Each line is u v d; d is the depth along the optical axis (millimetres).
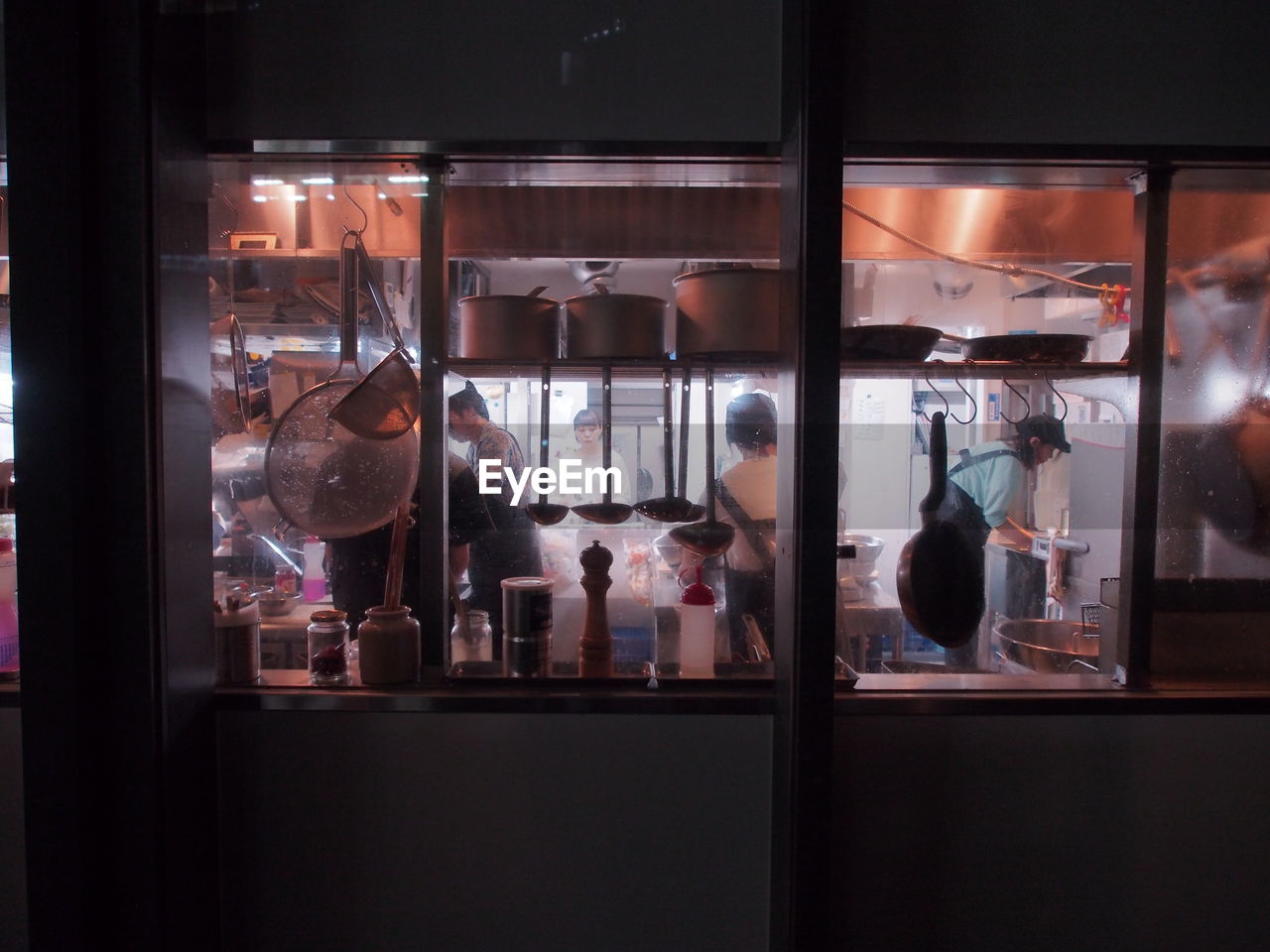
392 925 962
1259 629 1029
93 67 784
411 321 1126
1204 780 975
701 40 940
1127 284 1271
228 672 974
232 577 1125
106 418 802
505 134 941
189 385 884
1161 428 1031
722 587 1109
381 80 933
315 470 936
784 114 911
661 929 966
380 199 1112
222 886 955
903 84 947
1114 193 1170
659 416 1083
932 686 1000
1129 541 1045
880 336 996
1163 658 1028
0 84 973
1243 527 1038
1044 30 948
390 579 1012
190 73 882
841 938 983
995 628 1190
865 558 1179
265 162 979
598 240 1220
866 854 976
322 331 1158
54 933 791
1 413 1107
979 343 1036
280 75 929
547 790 955
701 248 1233
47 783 785
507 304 1015
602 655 1000
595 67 939
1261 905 986
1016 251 1253
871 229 1237
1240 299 1036
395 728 948
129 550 809
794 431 846
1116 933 986
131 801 820
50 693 782
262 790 950
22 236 763
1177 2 950
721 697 945
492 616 1104
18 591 775
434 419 1025
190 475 889
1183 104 954
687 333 1021
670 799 956
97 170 790
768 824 955
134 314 797
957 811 973
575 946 966
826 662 829
